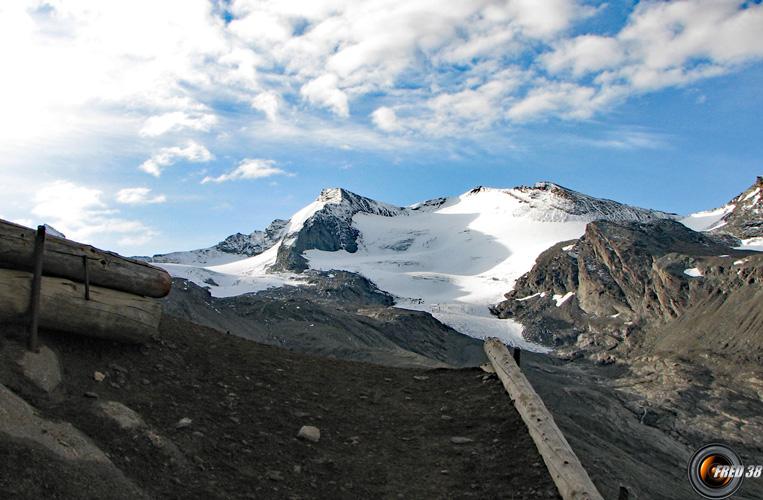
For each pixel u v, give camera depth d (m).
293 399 13.73
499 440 12.74
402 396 15.20
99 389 10.98
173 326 15.74
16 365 10.21
